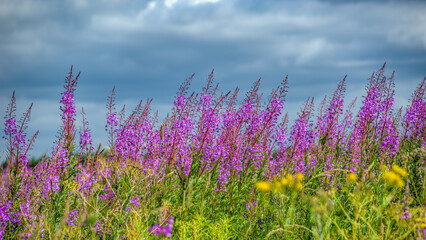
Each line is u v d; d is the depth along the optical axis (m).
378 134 9.08
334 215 5.71
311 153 9.19
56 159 7.13
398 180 5.34
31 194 6.96
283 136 9.36
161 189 7.03
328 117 9.07
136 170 7.29
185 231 5.71
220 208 7.45
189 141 8.23
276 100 8.19
